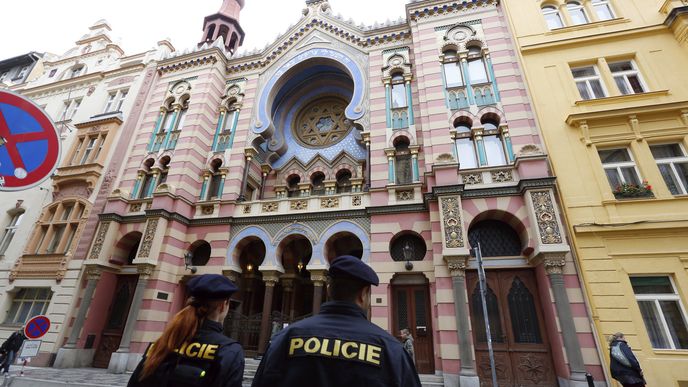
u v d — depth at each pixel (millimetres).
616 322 9023
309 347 2033
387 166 13875
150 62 20625
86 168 17391
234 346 2488
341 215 13445
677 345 8672
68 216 16938
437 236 11555
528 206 10734
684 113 10875
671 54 12273
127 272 14977
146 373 2197
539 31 14211
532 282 10742
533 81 13055
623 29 13180
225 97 18938
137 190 16609
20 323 14977
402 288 12078
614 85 12312
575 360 8828
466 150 13117
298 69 18875
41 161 2971
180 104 18547
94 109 20328
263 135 17250
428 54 15289
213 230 14875
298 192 18141
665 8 13016
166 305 13742
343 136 18766
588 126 11586
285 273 15242
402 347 2162
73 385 9477
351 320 2211
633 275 9492
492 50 14586
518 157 11500
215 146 17422
